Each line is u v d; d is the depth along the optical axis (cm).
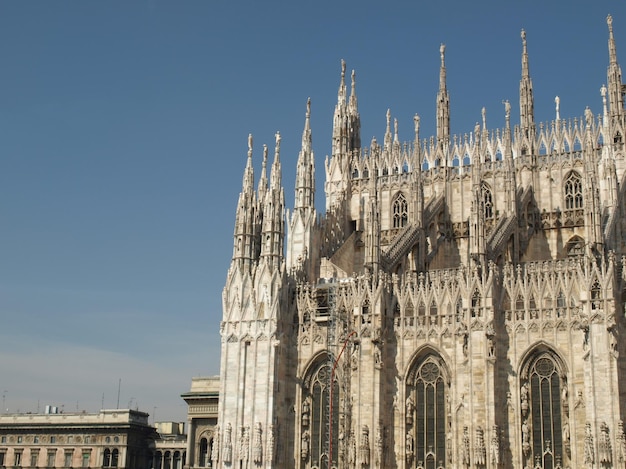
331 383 6134
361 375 6056
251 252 6738
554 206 7225
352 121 8525
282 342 6394
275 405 6241
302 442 6291
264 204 6875
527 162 7381
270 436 6159
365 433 5928
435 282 6112
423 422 5966
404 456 5931
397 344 6106
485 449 5594
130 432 10894
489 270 5903
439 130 7919
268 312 6381
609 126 7050
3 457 11225
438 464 5859
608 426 5272
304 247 6919
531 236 7125
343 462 6031
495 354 5731
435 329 5991
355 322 6159
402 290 6209
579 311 5569
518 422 5650
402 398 6019
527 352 5728
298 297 6538
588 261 5600
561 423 5566
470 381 5747
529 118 7494
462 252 7444
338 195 7981
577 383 5534
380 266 6319
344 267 7494
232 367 6419
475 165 6272
